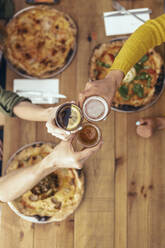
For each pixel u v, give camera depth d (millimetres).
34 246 1460
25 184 1203
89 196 1469
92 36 1547
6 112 1398
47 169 1159
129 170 1474
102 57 1468
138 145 1479
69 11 1586
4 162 1521
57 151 1112
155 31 1157
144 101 1428
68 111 960
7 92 1405
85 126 1139
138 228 1446
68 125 959
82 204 1465
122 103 1443
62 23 1516
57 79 1539
